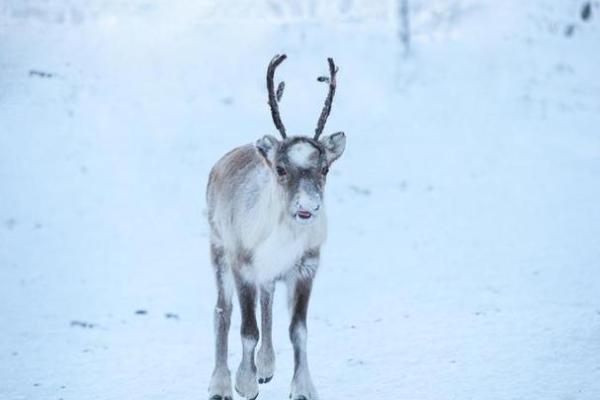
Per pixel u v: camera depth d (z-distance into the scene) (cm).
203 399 1345
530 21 4816
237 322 1838
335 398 1306
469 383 1336
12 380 1488
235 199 1305
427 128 3594
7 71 3158
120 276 2231
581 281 1970
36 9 3553
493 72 4197
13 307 1994
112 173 3003
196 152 3209
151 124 3284
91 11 3669
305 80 3862
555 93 4053
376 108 3734
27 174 2925
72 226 2638
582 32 4844
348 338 1636
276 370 1480
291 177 1182
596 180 3027
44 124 3136
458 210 2759
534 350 1467
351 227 2631
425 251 2358
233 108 3531
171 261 2356
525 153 3353
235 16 4131
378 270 2200
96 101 3316
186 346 1664
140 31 3662
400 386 1345
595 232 2441
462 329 1630
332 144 1245
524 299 1842
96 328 1817
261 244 1242
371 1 4612
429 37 4566
